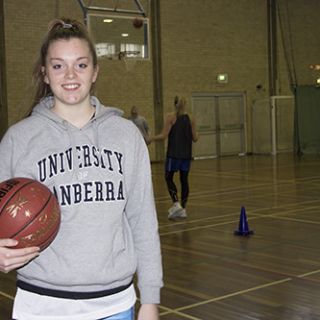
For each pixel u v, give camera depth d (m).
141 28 17.02
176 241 6.75
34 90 2.02
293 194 10.42
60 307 1.84
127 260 1.94
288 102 20.81
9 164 1.90
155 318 1.99
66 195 1.83
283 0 20.88
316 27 21.62
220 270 5.37
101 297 1.88
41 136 1.89
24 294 1.88
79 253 1.83
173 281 5.03
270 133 20.42
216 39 19.53
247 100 20.59
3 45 15.33
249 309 4.20
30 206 1.73
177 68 18.67
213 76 19.56
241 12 20.08
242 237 6.87
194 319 4.00
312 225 7.49
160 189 11.76
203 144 19.66
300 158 18.67
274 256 5.87
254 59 20.53
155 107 18.28
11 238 1.72
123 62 17.31
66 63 1.88
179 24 18.62
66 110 1.94
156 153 18.47
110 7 15.91
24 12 15.53
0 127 15.53
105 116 1.96
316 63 21.61
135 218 2.02
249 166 16.33
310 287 4.73
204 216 8.44
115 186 1.89
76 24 1.96
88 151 1.88
